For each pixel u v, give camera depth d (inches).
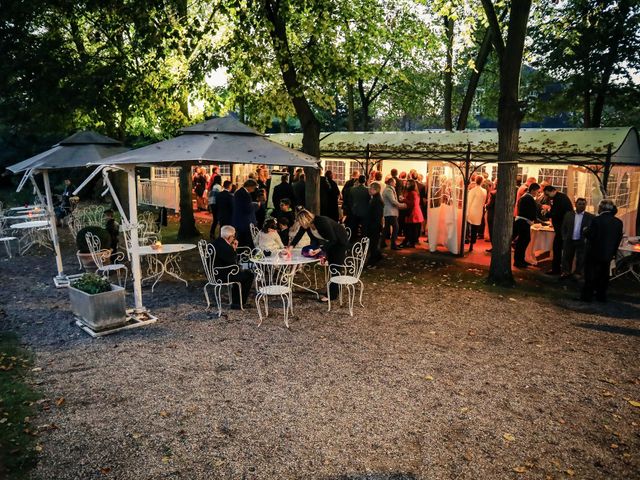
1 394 210.4
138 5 443.5
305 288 369.4
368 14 561.0
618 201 509.4
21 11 588.4
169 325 300.0
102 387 218.2
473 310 335.0
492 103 1082.7
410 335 285.9
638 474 161.9
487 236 593.9
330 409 199.9
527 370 240.2
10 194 1164.5
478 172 634.8
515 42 373.4
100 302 282.0
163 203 940.6
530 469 163.2
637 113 912.3
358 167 708.0
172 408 199.9
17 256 522.9
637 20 777.6
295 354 256.1
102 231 446.9
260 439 178.2
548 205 509.4
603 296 358.0
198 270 452.4
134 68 588.4
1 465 161.5
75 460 165.2
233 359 249.1
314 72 490.3
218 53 496.4
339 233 331.6
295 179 711.1
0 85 604.7
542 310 336.5
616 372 239.6
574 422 193.2
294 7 503.5
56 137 1093.8
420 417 194.5
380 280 415.2
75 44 705.0
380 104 1219.9
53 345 268.2
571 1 776.9
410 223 549.3
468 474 159.8
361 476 157.6
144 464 163.2
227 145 309.9
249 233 419.2
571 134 508.7
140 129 911.7
